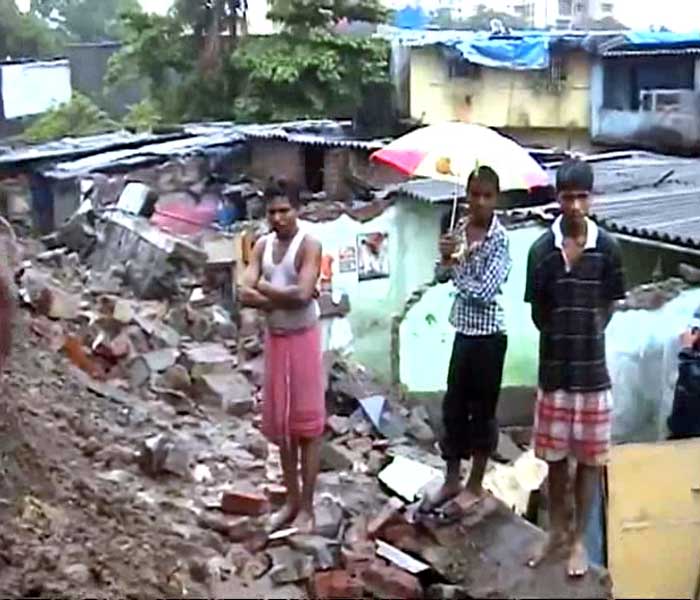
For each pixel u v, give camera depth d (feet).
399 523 23.94
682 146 87.86
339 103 96.78
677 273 45.57
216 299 48.96
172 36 100.68
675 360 38.99
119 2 120.47
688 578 30.63
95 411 31.17
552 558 21.70
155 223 61.31
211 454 29.25
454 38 98.99
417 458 32.68
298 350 22.29
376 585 21.85
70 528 22.16
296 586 21.74
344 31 101.86
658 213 49.06
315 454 23.03
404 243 53.78
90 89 120.47
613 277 20.13
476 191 22.26
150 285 48.70
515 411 44.09
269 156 79.46
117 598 19.86
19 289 39.63
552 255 20.08
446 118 99.50
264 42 97.09
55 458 25.98
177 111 100.48
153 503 25.05
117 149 78.13
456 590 21.31
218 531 23.94
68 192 69.36
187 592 20.85
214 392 35.29
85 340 38.06
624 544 30.35
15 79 99.81
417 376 43.91
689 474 30.48
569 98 94.99
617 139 91.91
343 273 52.90
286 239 22.04
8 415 26.11
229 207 72.02
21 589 19.38
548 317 20.30
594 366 20.17
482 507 23.81
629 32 95.20
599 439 20.31
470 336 22.68
